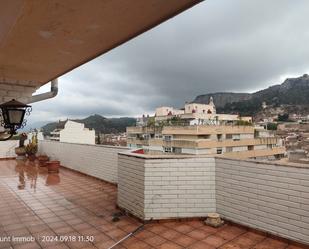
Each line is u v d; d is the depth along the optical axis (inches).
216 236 149.2
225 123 1672.0
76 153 378.6
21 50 130.3
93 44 123.6
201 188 175.3
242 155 1569.9
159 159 174.2
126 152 206.1
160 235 152.5
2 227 168.1
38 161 473.4
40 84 197.9
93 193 253.8
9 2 81.4
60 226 169.0
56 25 102.5
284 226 139.7
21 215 190.4
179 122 1697.8
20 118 152.6
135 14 95.3
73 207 208.7
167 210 173.8
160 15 96.5
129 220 178.9
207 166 175.5
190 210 174.7
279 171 142.1
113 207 207.8
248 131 1640.0
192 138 1440.7
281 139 1722.4
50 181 313.3
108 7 90.0
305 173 131.9
